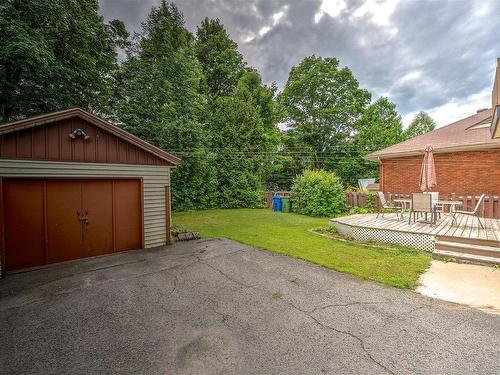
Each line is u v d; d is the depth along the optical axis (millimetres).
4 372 2420
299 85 25281
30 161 5336
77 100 10297
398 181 12539
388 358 2525
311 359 2521
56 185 5793
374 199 12266
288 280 4574
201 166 15336
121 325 3203
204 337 2920
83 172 6027
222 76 20688
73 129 5895
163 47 14273
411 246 6457
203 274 4934
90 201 6254
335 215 12469
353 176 26141
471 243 5684
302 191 13469
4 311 3596
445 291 4031
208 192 16344
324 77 24797
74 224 6023
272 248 6652
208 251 6527
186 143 14875
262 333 2975
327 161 26156
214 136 17156
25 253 5395
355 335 2910
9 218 5207
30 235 5461
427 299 3773
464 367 2395
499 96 6723
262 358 2549
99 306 3707
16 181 5281
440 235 6039
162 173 7398
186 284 4465
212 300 3842
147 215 7102
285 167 25250
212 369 2408
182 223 10820
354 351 2633
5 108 9172
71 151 5855
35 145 5398
